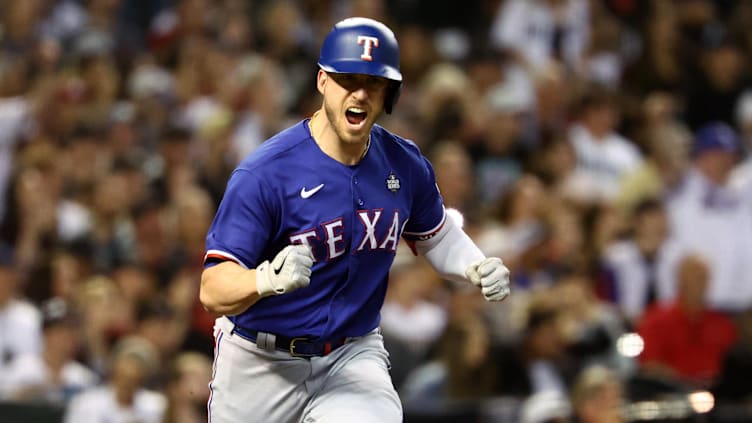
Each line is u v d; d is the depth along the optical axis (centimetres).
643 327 3212
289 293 1553
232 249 1495
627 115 4319
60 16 4984
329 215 1530
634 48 4981
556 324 2933
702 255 3472
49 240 3678
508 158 4119
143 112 4253
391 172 1579
